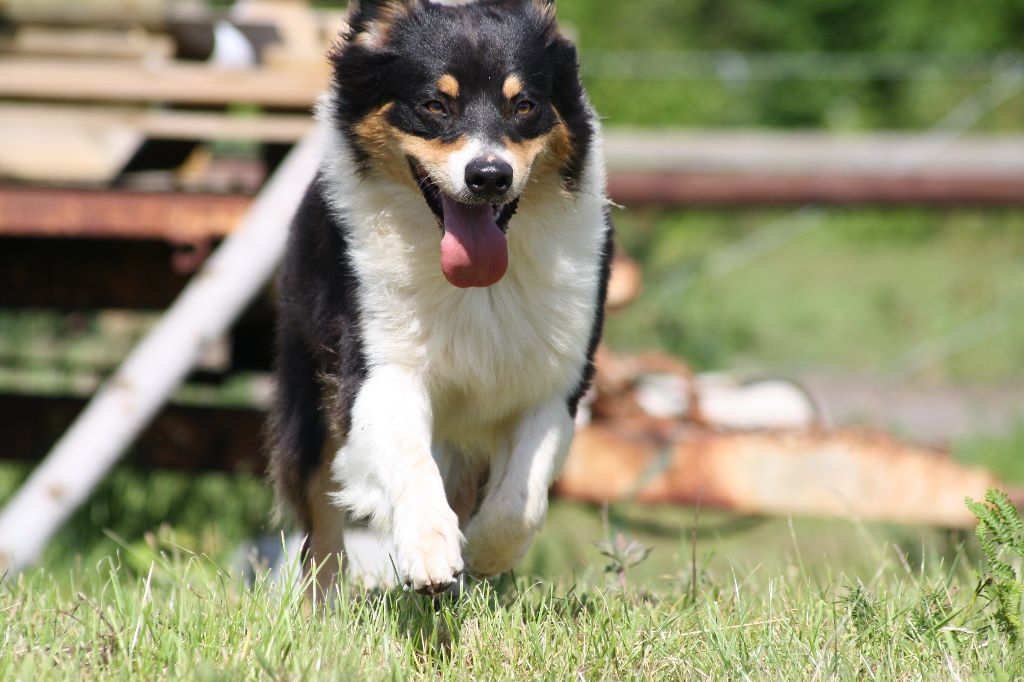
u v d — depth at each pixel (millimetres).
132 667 5230
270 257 8727
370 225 6430
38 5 10414
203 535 10156
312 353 6840
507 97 6340
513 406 6672
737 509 9594
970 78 31266
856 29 32156
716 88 30906
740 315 20984
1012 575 5770
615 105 30250
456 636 5680
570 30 8125
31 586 6457
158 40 10758
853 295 23453
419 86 6336
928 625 5805
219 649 5422
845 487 9477
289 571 6129
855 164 19859
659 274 16844
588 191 6617
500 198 6094
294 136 9977
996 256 26469
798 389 11367
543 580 7129
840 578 6734
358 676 5152
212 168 12539
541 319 6473
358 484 6191
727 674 5379
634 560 6793
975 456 13562
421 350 6406
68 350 13328
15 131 10211
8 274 10031
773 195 15742
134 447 10469
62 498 8352
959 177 15969
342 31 6871
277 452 7266
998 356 20234
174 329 8609
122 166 10500
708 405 11000
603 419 10156
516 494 6297
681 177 15484
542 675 5387
